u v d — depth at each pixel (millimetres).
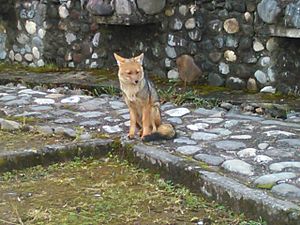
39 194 4156
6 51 8555
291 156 4375
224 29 6594
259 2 6207
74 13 7836
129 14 6824
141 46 7305
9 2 8328
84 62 7887
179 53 6953
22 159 4637
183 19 6867
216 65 6715
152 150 4621
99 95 6859
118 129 5285
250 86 6512
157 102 4918
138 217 3764
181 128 5238
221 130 5121
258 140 4777
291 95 6199
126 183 4332
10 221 3729
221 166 4262
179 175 4277
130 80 4758
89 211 3859
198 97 6312
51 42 8102
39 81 7324
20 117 5707
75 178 4449
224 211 3822
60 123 5520
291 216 3467
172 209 3881
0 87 7188
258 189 3832
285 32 5977
